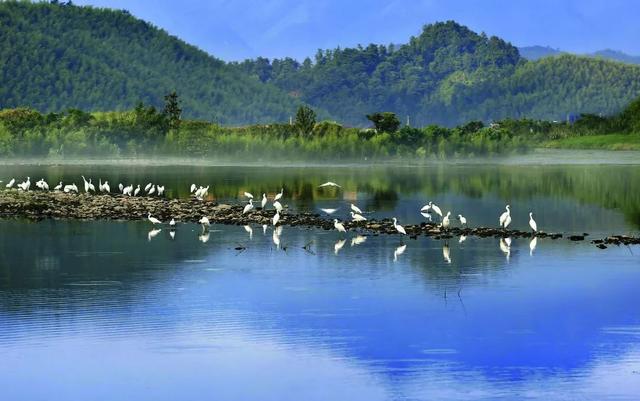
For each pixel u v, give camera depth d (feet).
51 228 174.70
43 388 84.53
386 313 107.65
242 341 96.94
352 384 85.05
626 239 158.81
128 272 130.41
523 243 157.07
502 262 138.72
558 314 107.04
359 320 104.83
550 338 98.02
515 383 85.20
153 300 113.60
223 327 101.86
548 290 119.44
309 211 212.02
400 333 99.76
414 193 261.65
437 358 91.91
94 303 112.16
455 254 145.28
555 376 87.04
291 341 97.09
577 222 191.31
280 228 175.11
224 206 210.18
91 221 185.98
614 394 82.58
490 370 88.53
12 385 85.15
